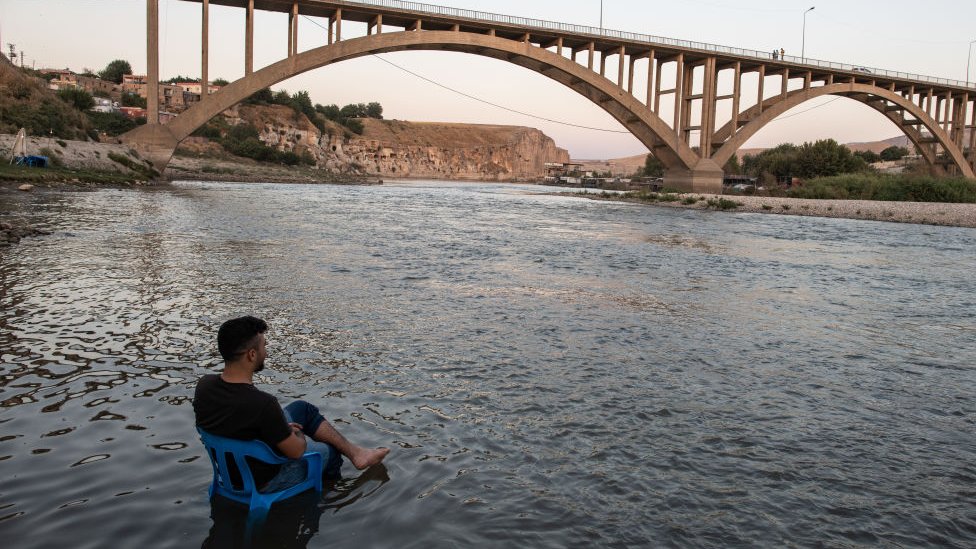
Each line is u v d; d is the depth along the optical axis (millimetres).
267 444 3439
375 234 19266
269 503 3428
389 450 4195
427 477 3838
